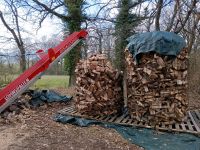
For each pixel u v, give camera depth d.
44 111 5.91
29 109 5.74
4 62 12.02
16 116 4.99
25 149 3.57
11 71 12.08
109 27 12.94
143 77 5.28
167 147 4.27
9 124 4.59
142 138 4.62
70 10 11.88
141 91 5.35
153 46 5.00
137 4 11.87
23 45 15.45
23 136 4.04
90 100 5.65
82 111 5.75
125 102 6.37
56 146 3.81
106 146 4.08
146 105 5.31
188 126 5.16
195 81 11.91
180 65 5.18
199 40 12.09
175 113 5.24
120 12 12.25
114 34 12.38
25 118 5.04
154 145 4.34
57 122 5.11
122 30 11.98
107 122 5.34
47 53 5.63
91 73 5.61
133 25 11.84
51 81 15.20
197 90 11.68
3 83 10.99
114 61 12.35
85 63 5.74
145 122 5.33
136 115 5.45
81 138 4.31
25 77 5.08
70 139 4.19
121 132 4.90
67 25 12.27
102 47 14.51
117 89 5.90
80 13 12.05
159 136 4.72
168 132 4.93
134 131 4.96
